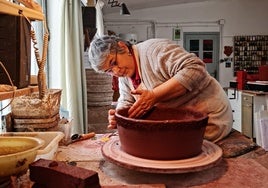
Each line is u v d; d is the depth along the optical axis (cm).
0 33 118
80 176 82
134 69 146
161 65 132
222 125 142
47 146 114
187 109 124
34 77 150
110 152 111
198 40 777
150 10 773
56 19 268
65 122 167
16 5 117
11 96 107
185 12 771
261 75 531
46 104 150
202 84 137
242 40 764
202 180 102
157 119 129
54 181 86
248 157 126
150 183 100
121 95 164
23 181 95
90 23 362
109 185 96
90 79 316
